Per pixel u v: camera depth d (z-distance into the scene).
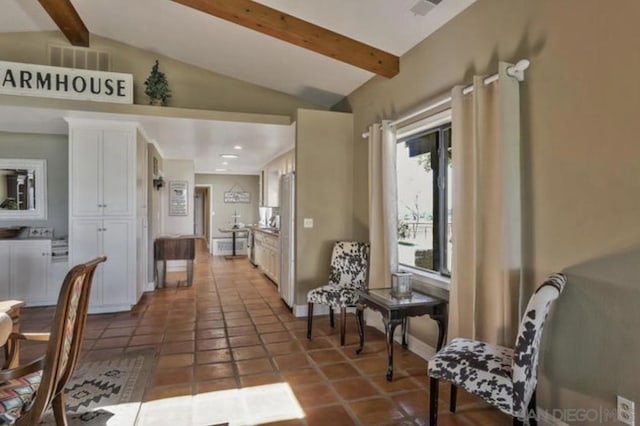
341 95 4.70
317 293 3.47
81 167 4.23
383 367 2.87
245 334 3.61
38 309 4.39
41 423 2.06
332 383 2.60
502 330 2.19
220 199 10.83
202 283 6.03
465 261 2.53
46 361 1.50
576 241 1.86
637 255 1.60
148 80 4.26
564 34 1.92
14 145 4.98
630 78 1.62
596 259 1.76
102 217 4.30
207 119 4.34
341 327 3.34
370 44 3.33
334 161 4.43
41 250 4.51
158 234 6.62
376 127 3.66
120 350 3.18
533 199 2.10
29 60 4.14
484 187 2.35
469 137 2.54
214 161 8.15
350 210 4.49
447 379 1.90
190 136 5.30
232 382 2.61
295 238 4.36
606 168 1.72
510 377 1.74
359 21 3.04
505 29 2.29
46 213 5.07
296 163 4.35
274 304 4.75
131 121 4.34
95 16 3.91
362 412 2.23
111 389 2.49
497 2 2.36
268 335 3.58
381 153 3.64
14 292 4.42
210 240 10.70
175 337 3.51
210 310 4.45
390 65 3.44
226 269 7.43
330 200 4.42
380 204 3.66
